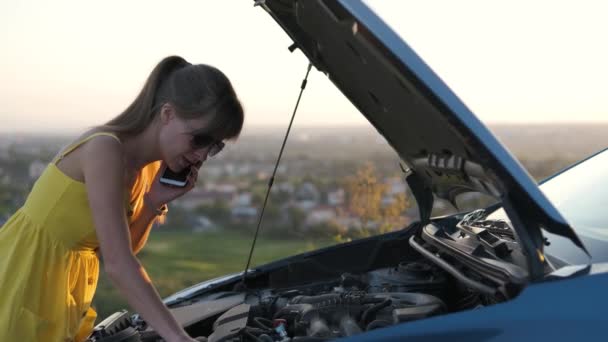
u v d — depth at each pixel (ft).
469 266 7.58
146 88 7.04
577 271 6.14
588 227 8.03
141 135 7.09
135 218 8.23
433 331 5.99
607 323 5.66
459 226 9.17
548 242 7.45
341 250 10.55
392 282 8.95
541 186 10.07
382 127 9.11
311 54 8.70
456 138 6.71
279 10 8.10
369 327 7.37
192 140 6.91
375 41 6.00
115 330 8.39
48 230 6.91
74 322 7.17
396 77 6.48
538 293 5.98
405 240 10.46
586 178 9.55
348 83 8.70
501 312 5.94
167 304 9.78
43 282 6.95
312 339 7.04
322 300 8.33
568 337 5.70
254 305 8.66
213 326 8.39
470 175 7.31
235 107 6.91
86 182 6.72
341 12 6.13
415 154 9.02
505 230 8.45
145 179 7.93
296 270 10.39
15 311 6.78
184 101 6.75
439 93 5.92
